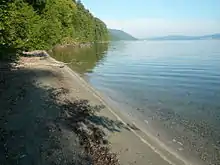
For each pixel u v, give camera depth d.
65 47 87.50
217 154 14.17
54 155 11.21
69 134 13.30
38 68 31.66
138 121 18.86
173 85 31.66
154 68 46.94
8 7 34.97
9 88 21.05
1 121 14.23
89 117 16.73
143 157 12.67
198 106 22.91
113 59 62.88
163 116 20.25
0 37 33.91
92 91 25.30
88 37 125.06
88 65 49.75
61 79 26.89
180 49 111.88
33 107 16.58
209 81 33.56
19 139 12.35
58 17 83.56
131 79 35.94
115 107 21.91
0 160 10.62
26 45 44.62
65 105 18.03
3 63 32.66
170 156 13.40
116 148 13.07
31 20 48.78
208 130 17.44
